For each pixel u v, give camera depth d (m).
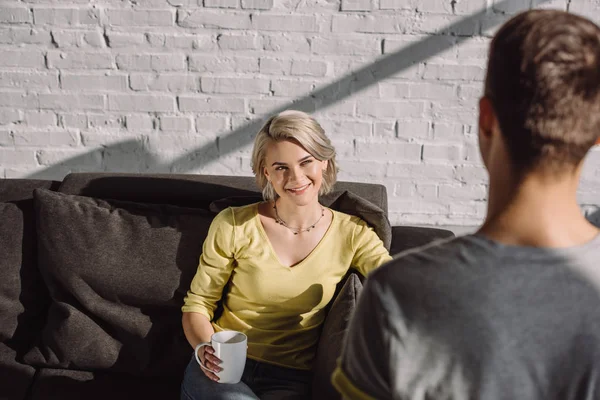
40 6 2.50
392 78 2.56
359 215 1.79
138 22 2.52
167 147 2.67
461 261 0.66
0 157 2.68
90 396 1.68
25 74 2.58
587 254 0.64
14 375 1.76
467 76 2.54
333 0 2.48
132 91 2.60
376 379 0.67
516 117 0.64
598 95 0.62
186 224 1.80
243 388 1.54
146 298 1.77
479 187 2.67
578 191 2.67
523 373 0.63
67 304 1.79
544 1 2.45
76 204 1.83
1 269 1.83
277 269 1.69
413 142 2.63
